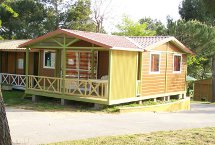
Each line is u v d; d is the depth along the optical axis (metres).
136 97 18.12
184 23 35.00
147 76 19.14
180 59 22.89
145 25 41.88
